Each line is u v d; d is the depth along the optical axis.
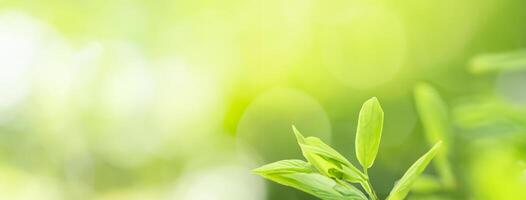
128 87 5.41
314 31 3.69
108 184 5.41
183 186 5.10
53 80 5.44
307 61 3.69
